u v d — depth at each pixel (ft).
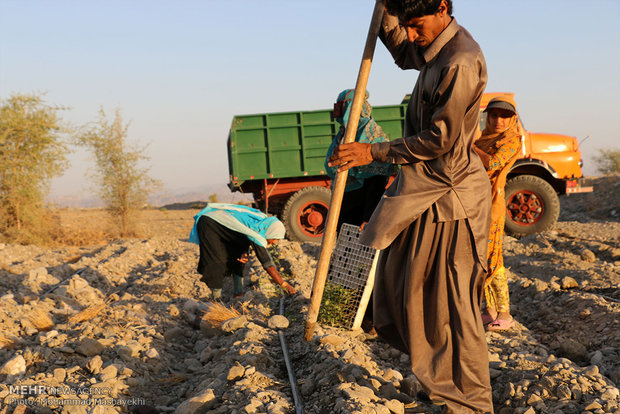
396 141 9.10
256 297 19.63
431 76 8.82
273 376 12.53
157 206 96.58
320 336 14.07
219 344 15.67
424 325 9.46
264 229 19.10
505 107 15.35
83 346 14.21
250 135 39.68
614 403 10.53
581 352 14.53
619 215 53.62
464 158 9.11
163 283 24.41
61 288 21.89
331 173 16.69
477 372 9.21
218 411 10.85
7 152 45.60
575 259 26.86
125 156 50.62
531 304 20.24
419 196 9.16
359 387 10.96
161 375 13.94
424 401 11.42
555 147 39.27
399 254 9.63
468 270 9.28
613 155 81.41
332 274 16.74
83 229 50.96
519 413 10.79
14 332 16.43
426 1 8.50
